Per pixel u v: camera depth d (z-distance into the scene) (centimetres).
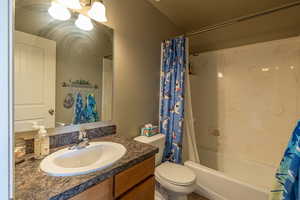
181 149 175
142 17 167
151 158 104
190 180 133
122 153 94
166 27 202
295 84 183
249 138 216
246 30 205
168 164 162
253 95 212
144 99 175
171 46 183
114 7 138
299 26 171
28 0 90
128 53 153
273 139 198
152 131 169
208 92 252
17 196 56
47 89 100
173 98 180
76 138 113
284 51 188
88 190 67
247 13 189
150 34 179
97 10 114
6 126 34
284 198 84
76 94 115
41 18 96
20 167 76
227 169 226
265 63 201
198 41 247
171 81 183
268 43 197
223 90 237
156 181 158
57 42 104
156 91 193
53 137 101
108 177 75
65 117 109
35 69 94
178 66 176
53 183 64
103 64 132
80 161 98
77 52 115
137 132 168
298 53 179
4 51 33
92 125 125
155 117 193
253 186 140
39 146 85
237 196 147
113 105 141
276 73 194
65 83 109
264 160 204
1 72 33
